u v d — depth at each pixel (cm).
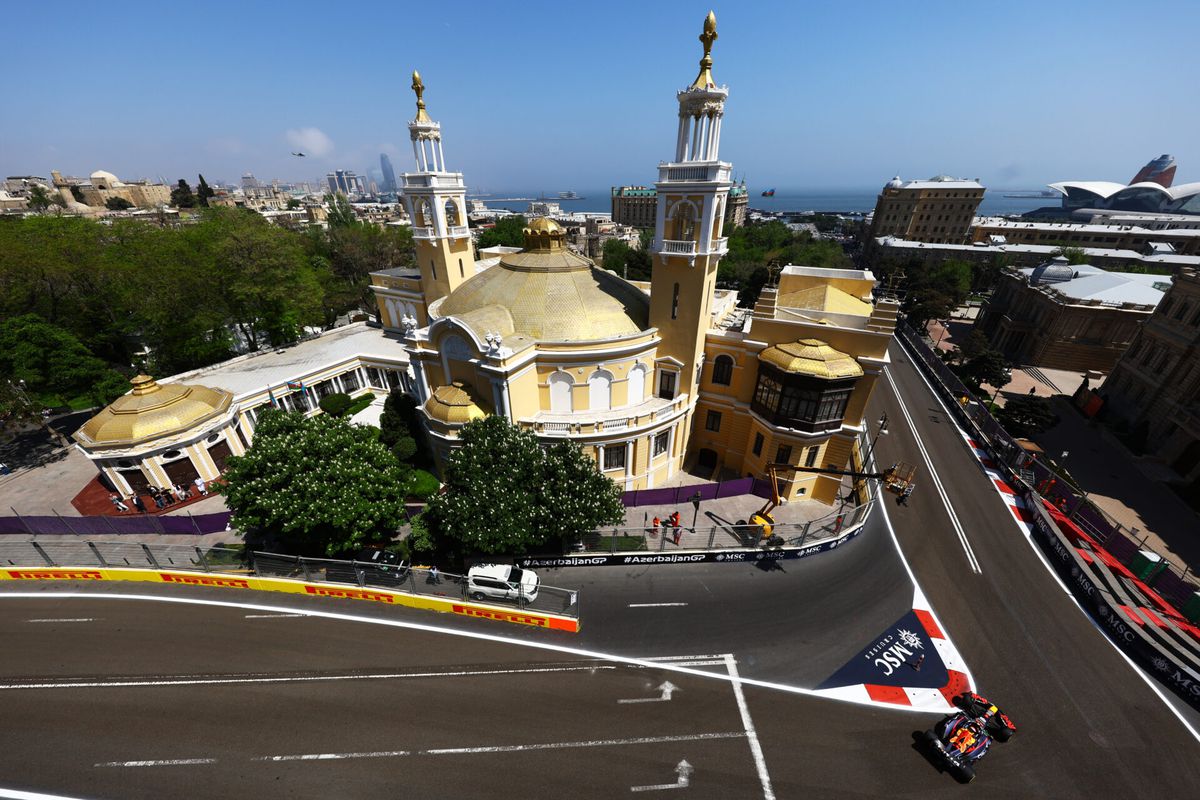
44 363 3853
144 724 2077
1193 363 4569
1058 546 3250
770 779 1958
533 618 2633
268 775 1902
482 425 2938
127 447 3322
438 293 4738
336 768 1934
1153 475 4503
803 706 2262
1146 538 3688
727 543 3155
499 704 2220
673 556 3080
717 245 3197
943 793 1934
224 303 5172
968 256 11988
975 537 3431
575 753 2025
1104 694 2359
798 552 3150
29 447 4256
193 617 2653
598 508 2786
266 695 2220
